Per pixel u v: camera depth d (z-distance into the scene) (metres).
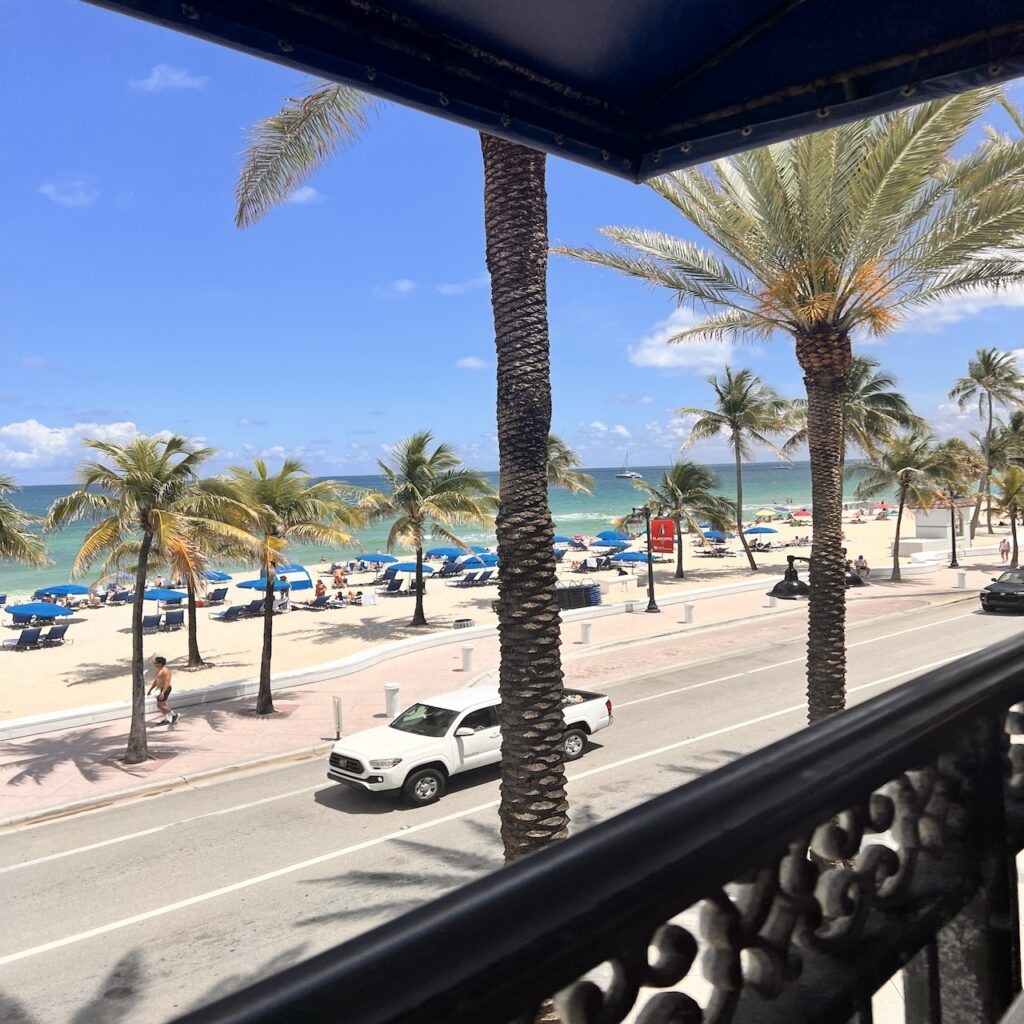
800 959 1.11
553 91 2.52
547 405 7.69
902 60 2.26
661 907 0.88
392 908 9.64
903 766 1.30
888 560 50.25
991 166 10.45
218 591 44.66
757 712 17.50
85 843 12.24
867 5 2.14
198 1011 0.58
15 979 8.46
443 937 0.69
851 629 27.48
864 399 40.91
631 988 0.85
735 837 0.98
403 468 32.47
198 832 12.47
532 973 0.74
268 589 19.66
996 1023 1.46
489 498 32.97
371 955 0.66
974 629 26.02
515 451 7.62
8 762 16.41
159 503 16.44
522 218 7.57
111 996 8.07
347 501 24.20
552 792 7.58
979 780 1.50
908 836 1.34
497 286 7.65
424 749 13.16
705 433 46.16
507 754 7.66
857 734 1.23
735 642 26.48
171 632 35.34
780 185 11.01
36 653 31.14
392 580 45.22
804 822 1.10
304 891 10.23
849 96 2.37
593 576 49.34
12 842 12.45
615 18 2.21
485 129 2.45
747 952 1.05
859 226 10.65
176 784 14.99
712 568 51.81
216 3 1.85
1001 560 48.84
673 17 2.24
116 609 44.06
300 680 22.77
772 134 2.54
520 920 0.74
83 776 15.34
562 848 0.84
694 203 11.78
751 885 1.04
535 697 7.58
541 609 7.61
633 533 74.88
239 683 21.52
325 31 2.03
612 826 0.89
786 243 11.37
